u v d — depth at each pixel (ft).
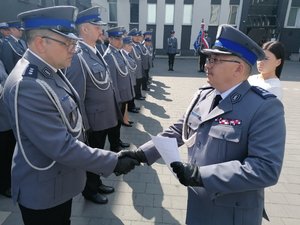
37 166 5.37
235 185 4.12
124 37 20.89
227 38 4.55
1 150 9.89
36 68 5.18
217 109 4.79
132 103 21.76
